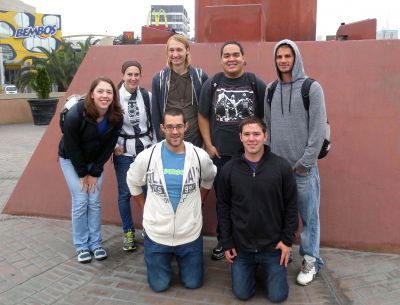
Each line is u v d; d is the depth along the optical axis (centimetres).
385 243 388
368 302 302
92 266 363
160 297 314
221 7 471
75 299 310
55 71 2284
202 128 360
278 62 308
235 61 331
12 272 350
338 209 405
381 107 412
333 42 441
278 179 296
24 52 4097
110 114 345
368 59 425
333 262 369
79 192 367
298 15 544
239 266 307
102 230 446
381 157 405
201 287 328
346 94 423
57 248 399
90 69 509
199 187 324
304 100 304
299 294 316
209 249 400
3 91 3559
